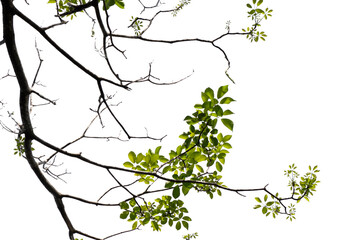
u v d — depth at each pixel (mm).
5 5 2889
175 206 3945
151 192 3641
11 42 3115
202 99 3082
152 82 3473
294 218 4188
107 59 3275
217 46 3986
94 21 4328
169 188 3420
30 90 3420
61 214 3764
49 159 4230
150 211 3961
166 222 3945
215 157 3459
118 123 3637
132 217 3840
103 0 2902
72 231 3758
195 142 3234
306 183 4438
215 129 3154
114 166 3480
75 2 3617
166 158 3480
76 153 3510
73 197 3734
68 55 3186
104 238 3809
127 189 3650
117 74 3391
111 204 3742
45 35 3080
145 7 4043
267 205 4062
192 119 3170
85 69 3260
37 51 3820
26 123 3457
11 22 3035
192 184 3412
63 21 3229
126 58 3693
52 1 3715
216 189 3863
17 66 3242
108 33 3244
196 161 3395
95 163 3498
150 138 3768
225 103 3053
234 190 3453
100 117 3713
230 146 3383
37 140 3525
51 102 3559
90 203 3713
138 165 3510
